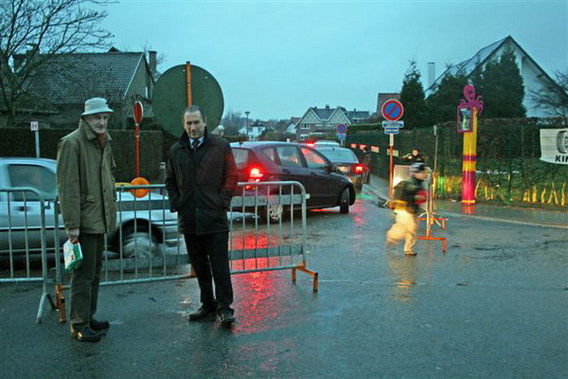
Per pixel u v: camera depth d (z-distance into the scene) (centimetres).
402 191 827
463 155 1491
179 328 507
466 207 1394
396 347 462
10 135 2391
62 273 604
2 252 698
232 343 470
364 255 830
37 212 733
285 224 1150
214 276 513
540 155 1428
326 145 2395
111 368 421
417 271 726
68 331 499
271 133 7375
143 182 1010
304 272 718
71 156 449
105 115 465
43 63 2398
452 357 441
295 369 419
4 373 412
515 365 426
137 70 4403
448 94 3700
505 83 3781
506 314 548
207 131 513
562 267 750
